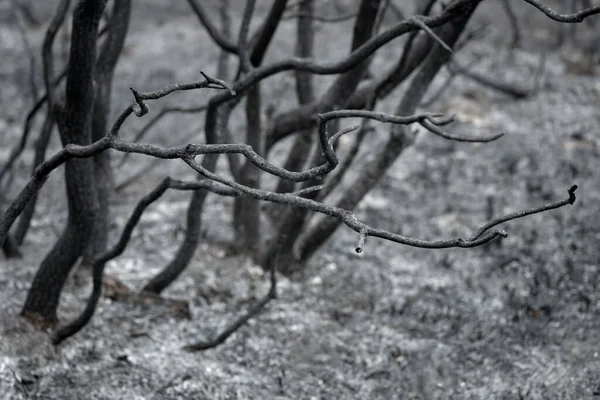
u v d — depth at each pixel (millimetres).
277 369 6219
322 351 6508
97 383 5543
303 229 7691
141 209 5133
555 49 16812
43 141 6980
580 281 7449
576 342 6379
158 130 12602
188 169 11172
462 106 13148
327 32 17406
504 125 12609
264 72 5582
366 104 6594
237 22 17859
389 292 7629
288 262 7809
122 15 6293
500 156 11422
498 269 7992
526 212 3488
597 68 15516
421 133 12523
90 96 5102
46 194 9828
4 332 5688
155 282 6906
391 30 4883
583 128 12336
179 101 13867
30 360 5535
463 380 6113
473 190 10305
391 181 10672
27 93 13969
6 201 9383
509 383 5934
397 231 9039
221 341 6047
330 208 3658
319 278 7883
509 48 16281
